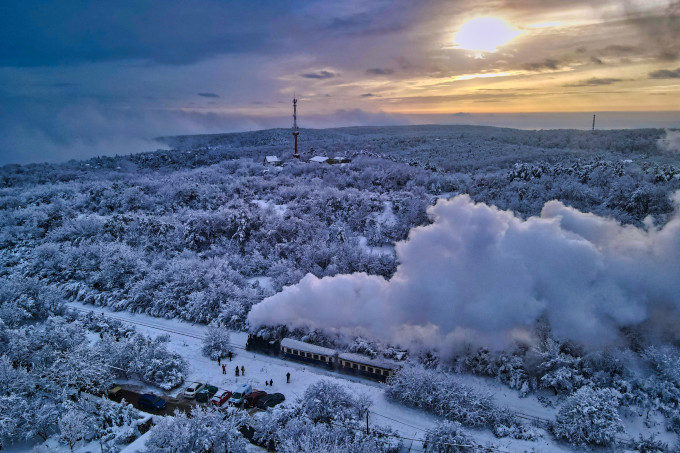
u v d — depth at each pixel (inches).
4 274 3058.6
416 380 1679.4
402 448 1453.0
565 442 1486.2
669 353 1797.5
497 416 1565.0
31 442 1525.6
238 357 2055.9
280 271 2829.7
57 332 1995.6
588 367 1801.2
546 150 7121.1
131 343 1969.7
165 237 3405.5
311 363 1987.0
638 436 1525.6
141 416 1606.8
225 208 3826.3
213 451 1369.3
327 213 3828.7
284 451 1342.3
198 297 2456.9
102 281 2810.0
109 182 5064.0
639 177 3575.3
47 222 3865.7
